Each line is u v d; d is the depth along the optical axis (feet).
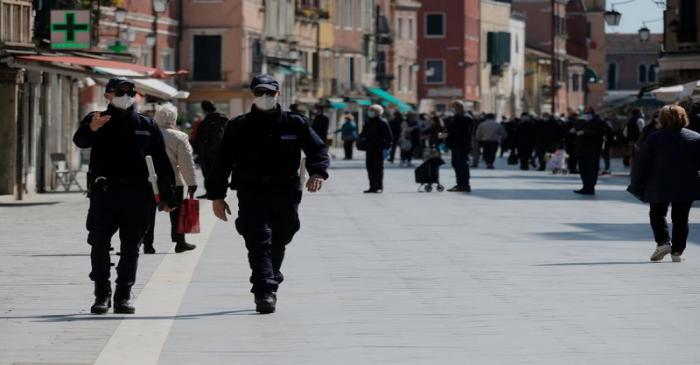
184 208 104.42
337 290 85.76
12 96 180.14
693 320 73.26
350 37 550.77
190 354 63.41
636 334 68.69
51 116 222.48
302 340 67.10
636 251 110.93
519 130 288.71
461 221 143.23
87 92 301.63
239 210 76.89
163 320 73.31
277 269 78.38
